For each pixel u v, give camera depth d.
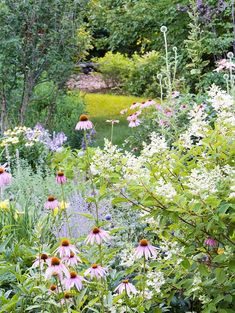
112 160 3.01
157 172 2.88
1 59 8.23
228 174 2.79
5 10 8.22
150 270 3.03
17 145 6.88
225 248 2.76
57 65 8.76
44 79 9.00
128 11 10.50
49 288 3.01
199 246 2.83
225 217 2.65
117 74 17.03
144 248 2.80
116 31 10.86
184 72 9.40
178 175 2.88
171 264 3.18
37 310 3.17
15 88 8.63
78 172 4.56
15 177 5.80
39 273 3.19
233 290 2.83
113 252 3.21
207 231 2.73
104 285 3.06
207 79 8.06
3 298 3.15
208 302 2.79
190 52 8.18
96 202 3.12
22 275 3.35
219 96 2.95
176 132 5.39
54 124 9.11
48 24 8.60
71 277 2.68
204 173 2.74
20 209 4.64
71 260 2.75
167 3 9.95
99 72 17.75
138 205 2.84
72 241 3.48
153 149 2.89
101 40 11.51
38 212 4.47
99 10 10.88
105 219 4.01
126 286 2.82
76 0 8.70
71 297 3.01
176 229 2.90
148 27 10.55
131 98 15.27
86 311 3.18
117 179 2.94
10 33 8.33
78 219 4.16
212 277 2.88
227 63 5.14
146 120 6.97
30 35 8.55
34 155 6.89
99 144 9.72
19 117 8.74
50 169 6.28
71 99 10.13
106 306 2.96
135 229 3.84
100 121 12.56
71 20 8.75
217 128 2.85
